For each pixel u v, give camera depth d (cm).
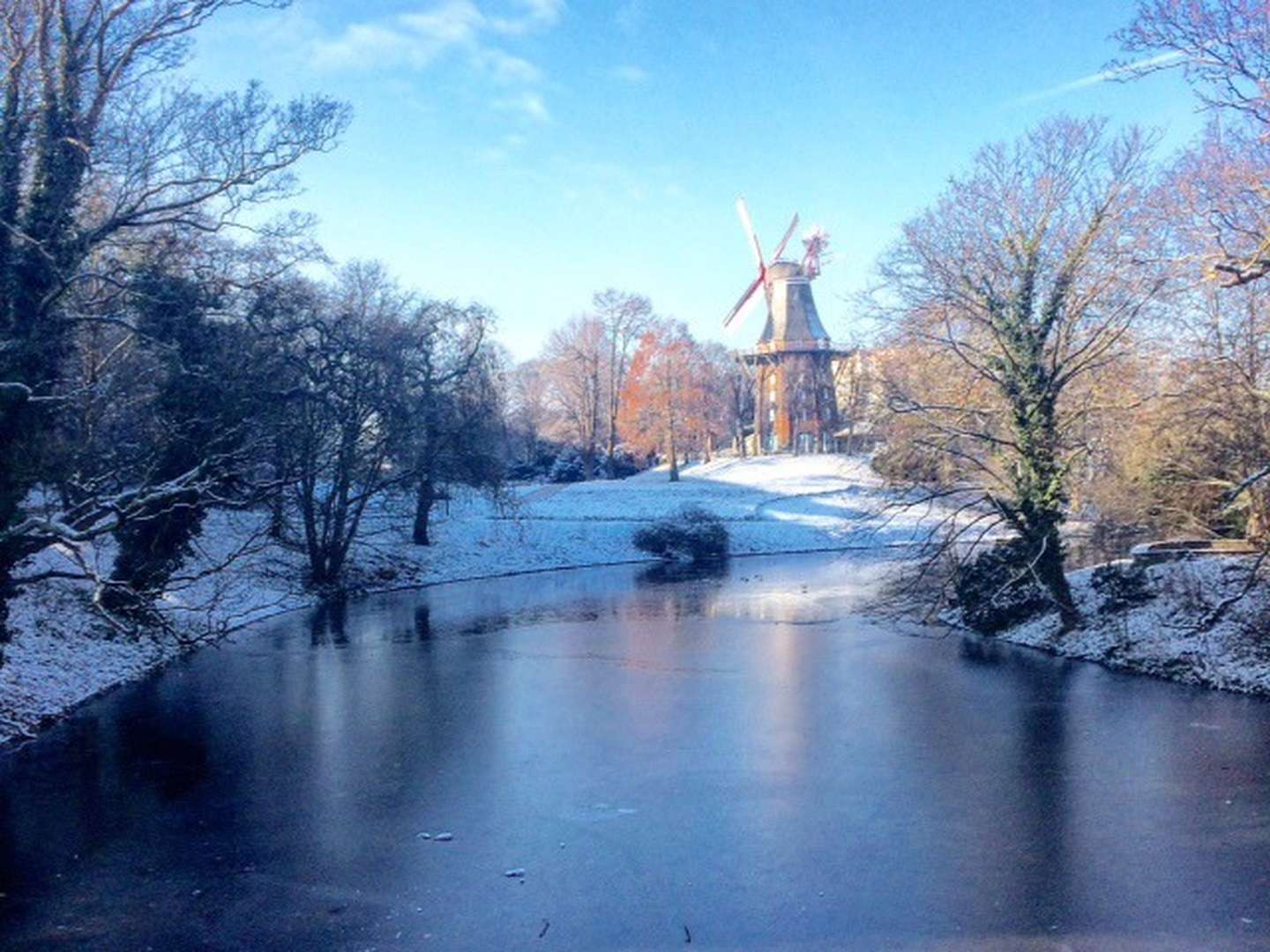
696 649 2942
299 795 1619
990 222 2794
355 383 3950
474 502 6366
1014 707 2158
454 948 1091
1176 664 2422
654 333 8256
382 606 3991
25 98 1908
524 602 4056
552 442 9194
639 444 8344
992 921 1139
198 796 1619
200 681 2527
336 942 1109
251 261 2875
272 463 3120
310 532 4203
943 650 2878
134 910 1202
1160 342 2712
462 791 1631
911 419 2914
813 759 1794
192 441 2298
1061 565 2873
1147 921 1132
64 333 1995
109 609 2592
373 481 4462
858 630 3247
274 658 2862
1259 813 1469
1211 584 2609
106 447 2253
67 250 1889
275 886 1262
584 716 2128
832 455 7931
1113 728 1964
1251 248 2058
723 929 1127
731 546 5984
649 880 1267
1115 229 2673
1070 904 1181
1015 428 2817
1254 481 2250
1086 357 2805
